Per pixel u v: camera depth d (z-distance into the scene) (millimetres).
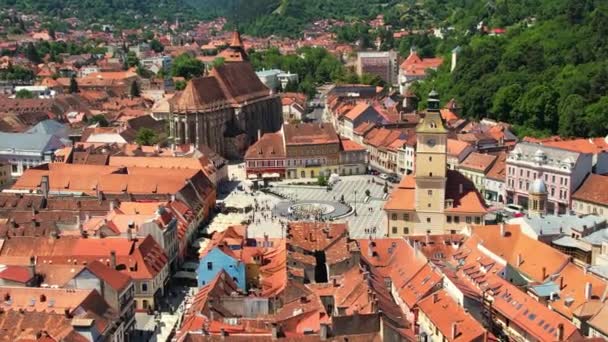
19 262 190125
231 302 160875
